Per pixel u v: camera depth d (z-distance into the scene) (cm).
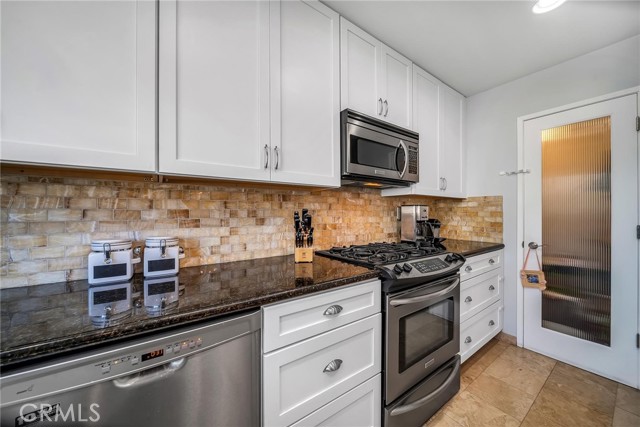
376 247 186
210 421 76
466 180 254
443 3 141
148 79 89
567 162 195
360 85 157
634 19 152
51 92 75
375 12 147
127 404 63
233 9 108
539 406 154
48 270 98
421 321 143
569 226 194
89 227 106
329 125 141
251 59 113
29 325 63
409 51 183
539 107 211
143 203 118
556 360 200
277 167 120
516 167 224
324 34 140
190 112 98
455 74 214
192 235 131
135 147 87
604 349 179
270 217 157
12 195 92
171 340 68
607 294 178
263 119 116
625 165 170
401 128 175
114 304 78
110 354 60
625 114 170
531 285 209
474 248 203
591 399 159
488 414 148
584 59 189
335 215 191
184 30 97
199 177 104
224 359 78
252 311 85
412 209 222
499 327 226
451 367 161
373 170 158
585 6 143
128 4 86
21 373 52
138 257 115
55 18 75
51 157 74
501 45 178
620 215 172
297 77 128
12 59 70
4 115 69
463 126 248
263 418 87
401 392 130
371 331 120
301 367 96
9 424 51
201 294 87
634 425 138
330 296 104
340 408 108
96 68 81
